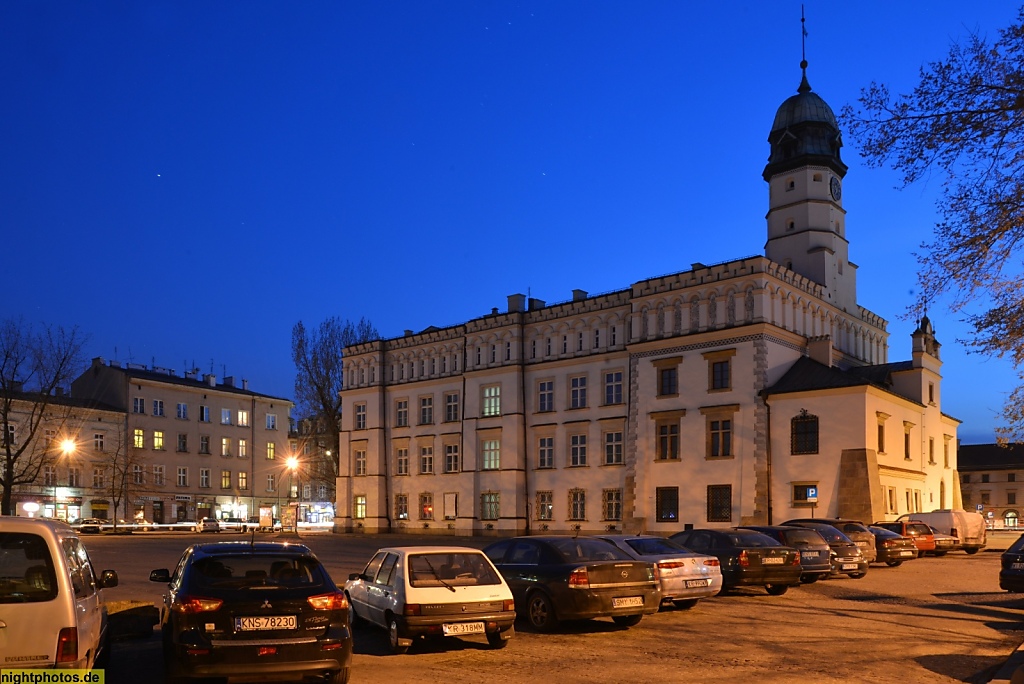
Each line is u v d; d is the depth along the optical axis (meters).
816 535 24.44
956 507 54.53
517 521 56.62
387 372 68.25
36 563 8.54
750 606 19.80
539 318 58.47
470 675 12.02
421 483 63.78
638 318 52.06
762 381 46.16
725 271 48.50
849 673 12.13
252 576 10.55
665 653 13.73
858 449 42.66
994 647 14.32
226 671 9.91
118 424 80.75
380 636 15.21
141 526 74.62
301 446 81.62
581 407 55.09
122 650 13.98
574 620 16.73
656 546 19.83
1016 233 14.66
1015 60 14.37
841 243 56.16
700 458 48.00
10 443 63.09
